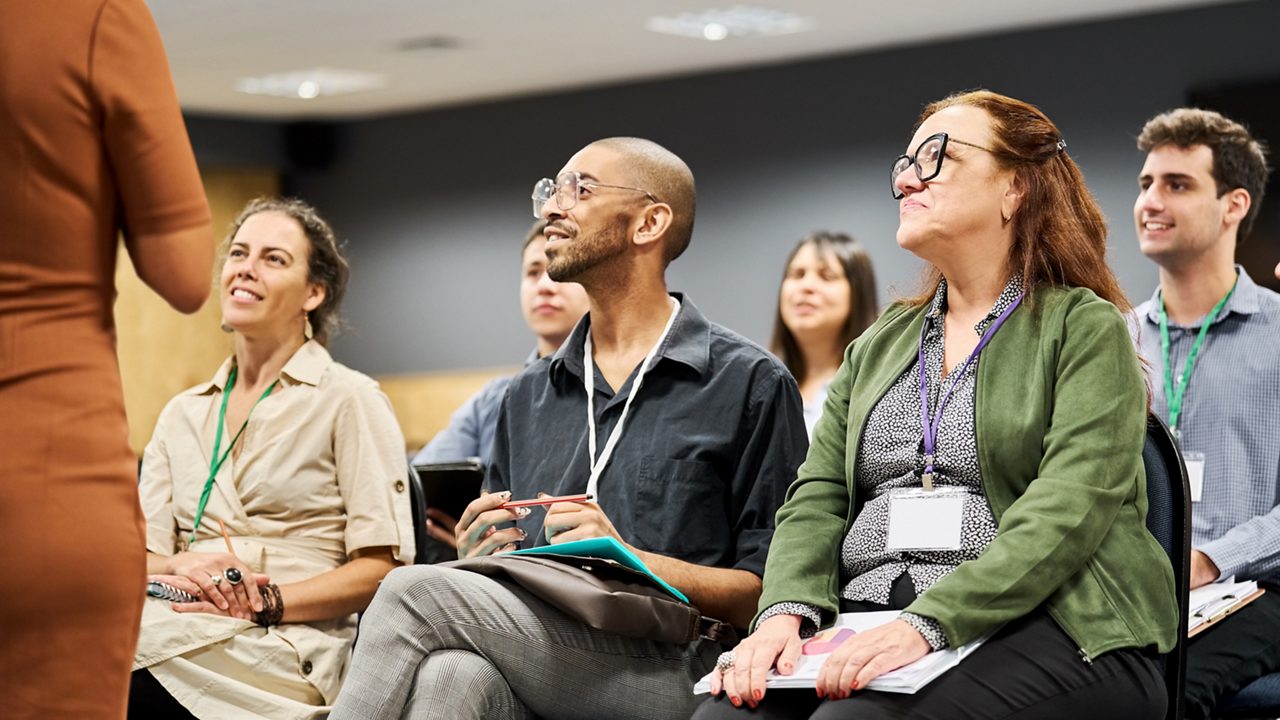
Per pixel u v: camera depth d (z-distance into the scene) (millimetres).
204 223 1847
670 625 2389
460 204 12094
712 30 9539
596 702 2402
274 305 3240
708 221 10844
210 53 9922
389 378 12453
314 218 3369
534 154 11727
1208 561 2969
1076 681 2012
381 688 2252
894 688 1938
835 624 2176
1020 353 2232
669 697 2473
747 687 2053
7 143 1695
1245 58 8688
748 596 2605
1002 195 2307
